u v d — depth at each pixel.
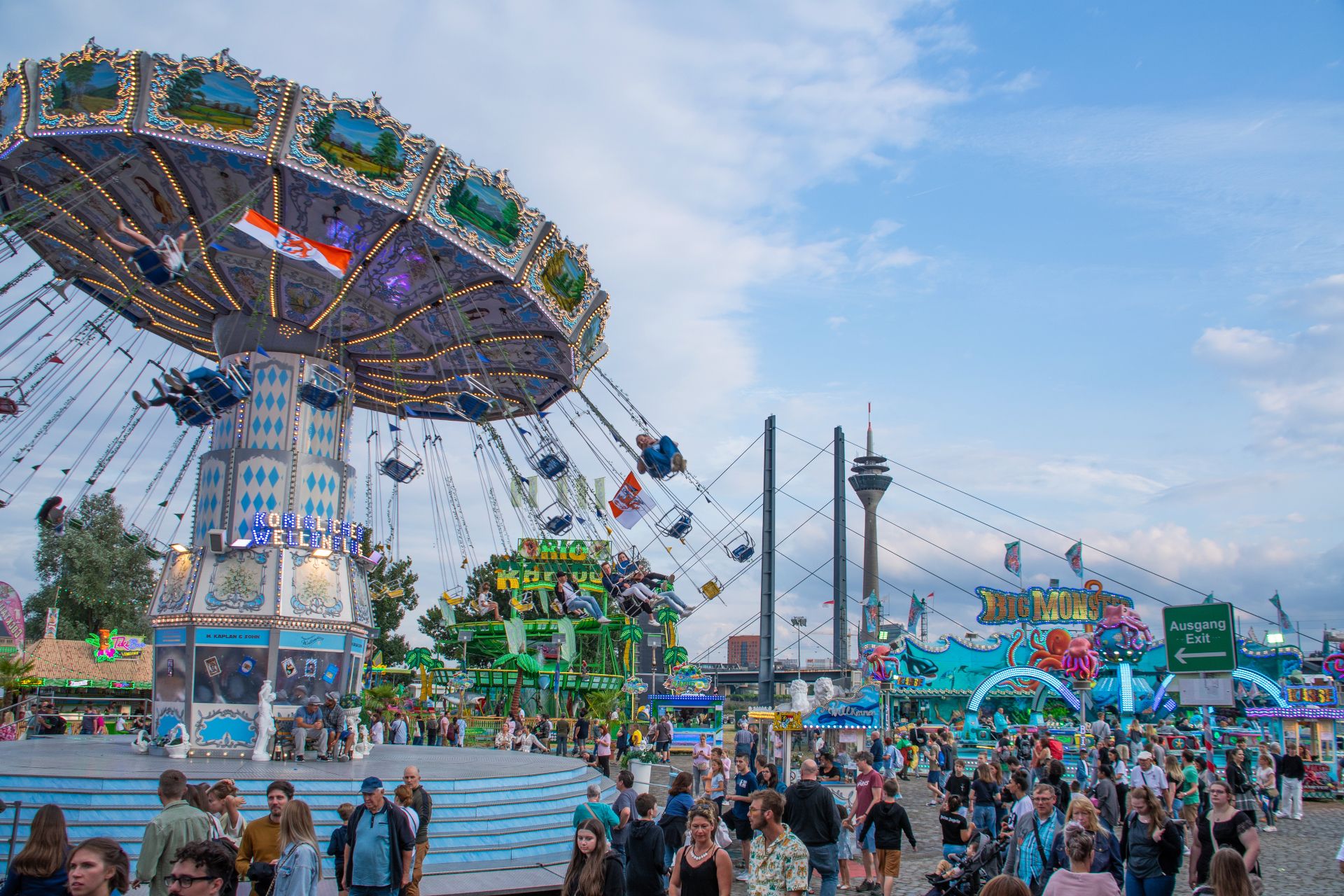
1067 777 27.30
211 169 19.88
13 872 6.01
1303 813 24.92
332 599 22.42
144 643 43.94
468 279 23.11
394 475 26.89
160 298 24.36
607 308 24.84
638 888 9.02
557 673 50.78
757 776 15.52
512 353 26.69
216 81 18.19
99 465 23.23
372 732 29.94
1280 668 44.09
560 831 17.88
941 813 13.31
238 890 11.69
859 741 30.28
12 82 18.33
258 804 15.73
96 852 5.30
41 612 53.28
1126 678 42.50
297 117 18.62
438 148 19.62
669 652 62.34
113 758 19.56
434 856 15.54
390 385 28.28
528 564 55.59
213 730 21.06
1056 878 7.52
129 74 17.92
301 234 21.44
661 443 25.72
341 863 9.39
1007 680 41.41
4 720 36.59
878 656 41.41
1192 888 10.38
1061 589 48.66
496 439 26.70
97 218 21.64
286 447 23.17
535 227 21.39
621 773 12.95
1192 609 20.92
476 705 54.00
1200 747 31.34
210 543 21.59
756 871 8.21
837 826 11.82
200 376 20.56
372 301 24.00
